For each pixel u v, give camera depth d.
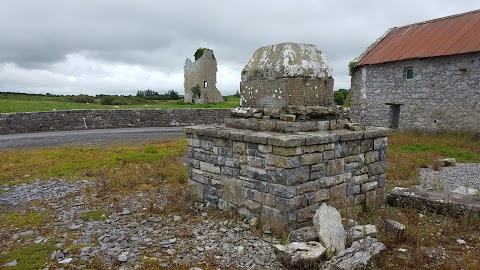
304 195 5.27
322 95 6.45
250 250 4.86
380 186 6.59
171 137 18.53
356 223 5.29
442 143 14.99
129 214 6.55
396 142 15.42
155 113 24.30
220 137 6.19
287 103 6.07
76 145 15.59
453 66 16.75
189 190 7.16
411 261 4.38
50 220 6.26
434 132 17.70
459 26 18.20
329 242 4.42
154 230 5.71
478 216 5.63
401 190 6.87
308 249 4.32
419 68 18.08
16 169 10.59
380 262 4.30
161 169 10.16
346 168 5.88
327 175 5.58
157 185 8.68
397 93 19.17
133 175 9.58
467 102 16.41
